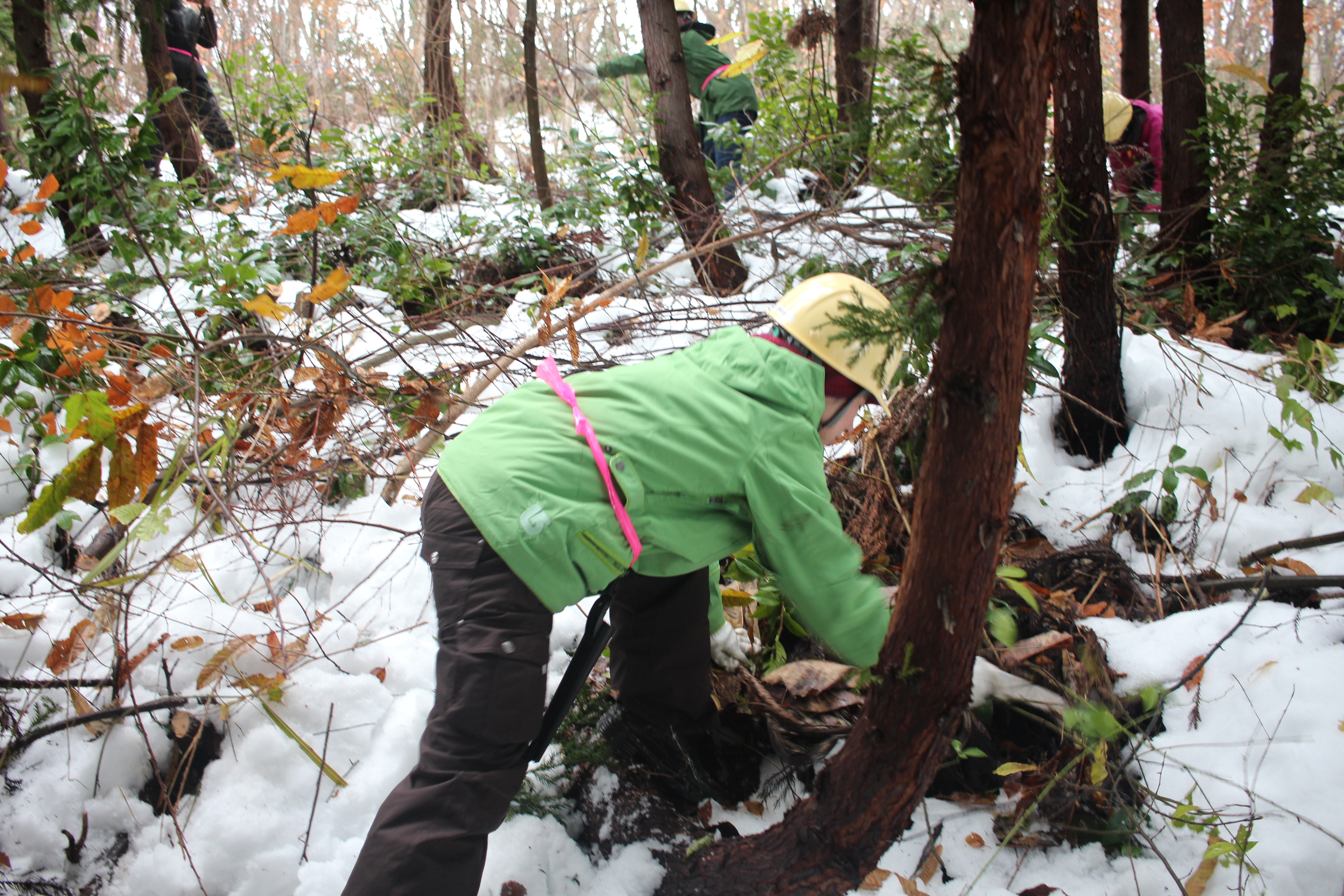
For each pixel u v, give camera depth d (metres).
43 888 1.65
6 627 2.01
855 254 3.07
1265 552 2.41
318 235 3.13
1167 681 2.07
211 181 3.99
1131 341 3.04
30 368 2.16
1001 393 1.08
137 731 1.83
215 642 2.01
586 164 4.27
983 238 0.99
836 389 1.60
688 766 1.93
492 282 3.96
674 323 3.18
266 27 8.38
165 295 3.15
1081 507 2.65
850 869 1.57
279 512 2.27
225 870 1.70
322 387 2.42
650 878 1.77
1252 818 1.59
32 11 3.02
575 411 1.53
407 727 1.92
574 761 1.97
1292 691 1.97
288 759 1.83
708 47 5.07
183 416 2.52
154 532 1.72
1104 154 2.45
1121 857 1.75
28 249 2.53
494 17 6.88
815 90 4.58
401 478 2.40
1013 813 1.84
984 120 0.93
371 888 1.36
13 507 2.38
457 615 1.49
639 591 1.83
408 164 4.85
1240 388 2.87
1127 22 4.46
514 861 1.76
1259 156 3.46
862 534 2.44
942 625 1.27
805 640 2.23
